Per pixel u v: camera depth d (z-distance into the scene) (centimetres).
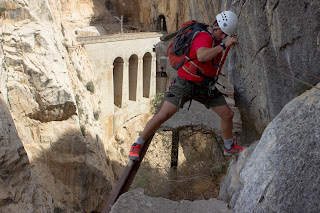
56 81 2373
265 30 457
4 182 1583
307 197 272
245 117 617
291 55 420
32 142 2309
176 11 4312
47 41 2408
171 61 337
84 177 2597
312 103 311
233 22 307
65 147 2467
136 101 4309
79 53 3241
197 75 326
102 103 3688
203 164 691
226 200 428
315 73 390
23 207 1689
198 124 572
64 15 4753
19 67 2223
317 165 270
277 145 336
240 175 403
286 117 349
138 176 740
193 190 608
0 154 1559
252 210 338
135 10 5350
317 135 282
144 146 470
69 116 2538
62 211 2319
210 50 298
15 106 2208
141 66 4209
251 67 541
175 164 800
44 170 2311
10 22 2300
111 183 3020
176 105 347
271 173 328
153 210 396
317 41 373
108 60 3662
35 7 2462
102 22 5212
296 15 388
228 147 409
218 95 366
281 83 457
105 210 438
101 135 3275
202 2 1020
